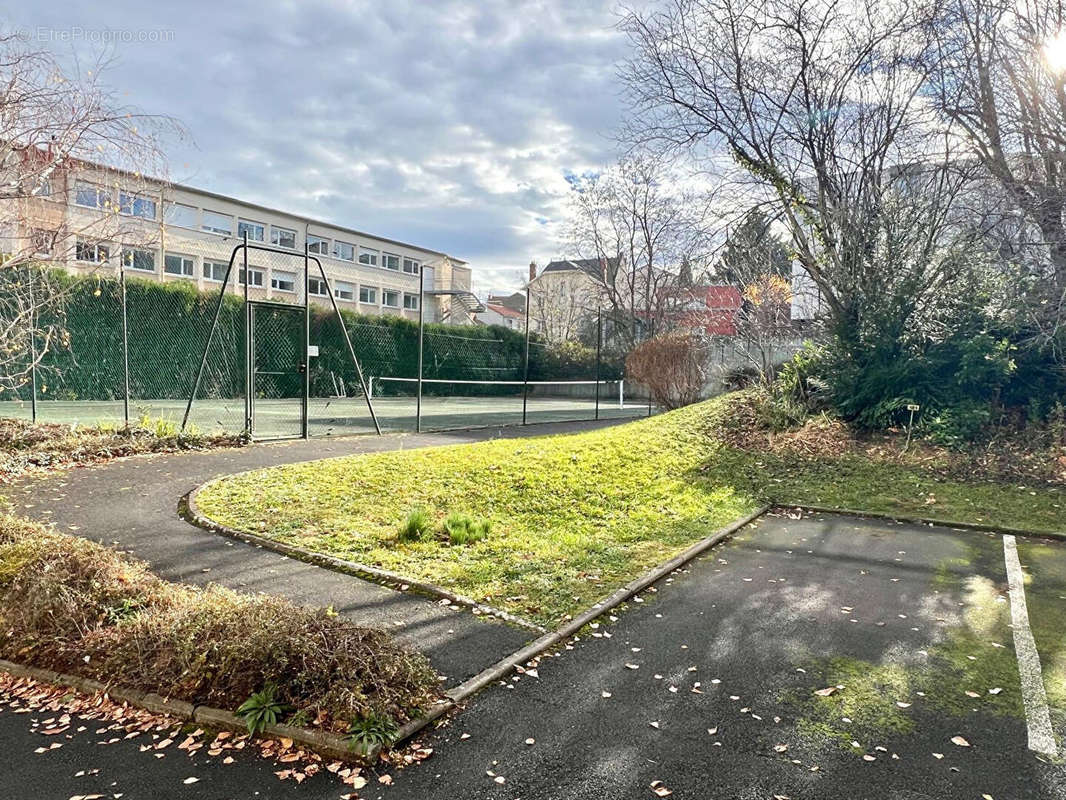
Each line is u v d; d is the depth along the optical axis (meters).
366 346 27.77
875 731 2.98
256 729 2.79
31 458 8.31
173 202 10.66
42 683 3.25
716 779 2.59
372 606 4.26
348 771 2.57
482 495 7.34
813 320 13.09
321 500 6.88
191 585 4.45
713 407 13.04
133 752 2.69
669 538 6.25
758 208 12.95
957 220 10.91
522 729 2.92
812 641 3.99
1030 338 10.16
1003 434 9.95
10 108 7.51
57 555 3.94
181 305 21.64
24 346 10.04
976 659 3.78
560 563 5.27
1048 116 10.43
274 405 20.73
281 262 37.22
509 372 32.97
